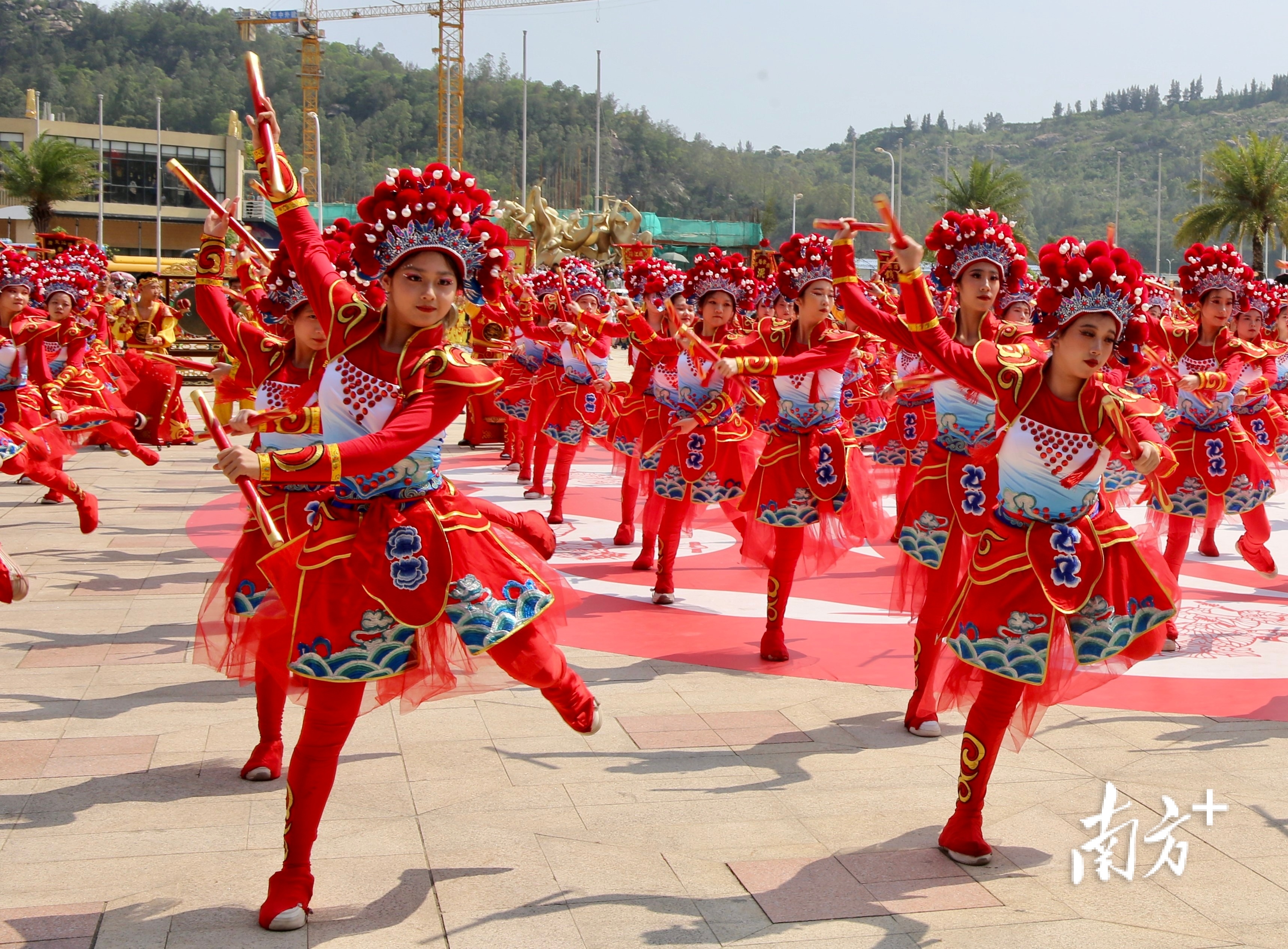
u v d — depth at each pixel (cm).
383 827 399
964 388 505
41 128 6556
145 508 1048
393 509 346
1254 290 785
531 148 13150
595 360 991
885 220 400
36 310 905
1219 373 671
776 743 490
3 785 429
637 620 697
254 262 537
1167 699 557
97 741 475
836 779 450
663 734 497
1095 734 505
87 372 1072
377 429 346
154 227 6794
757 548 635
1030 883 365
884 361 1098
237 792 427
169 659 589
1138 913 346
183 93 14800
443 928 331
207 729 491
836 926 336
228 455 306
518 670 356
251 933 327
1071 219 18800
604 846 387
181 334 3019
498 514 381
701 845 389
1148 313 761
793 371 545
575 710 371
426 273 340
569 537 955
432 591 339
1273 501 1182
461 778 444
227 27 18125
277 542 321
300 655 336
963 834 378
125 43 17950
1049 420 380
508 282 1047
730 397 720
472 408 1545
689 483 712
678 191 13112
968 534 476
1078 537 381
